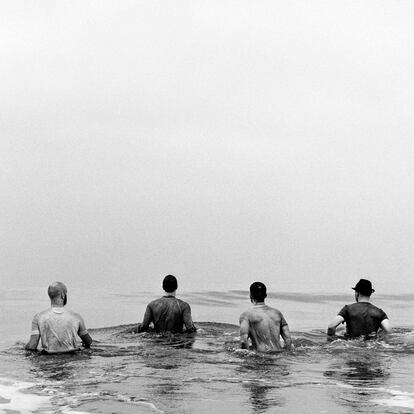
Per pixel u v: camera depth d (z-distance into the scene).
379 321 8.58
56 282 7.52
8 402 5.15
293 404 5.07
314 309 13.84
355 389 5.57
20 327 10.21
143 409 4.93
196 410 4.90
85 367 6.43
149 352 7.31
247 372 6.24
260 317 7.55
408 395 5.36
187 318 9.00
